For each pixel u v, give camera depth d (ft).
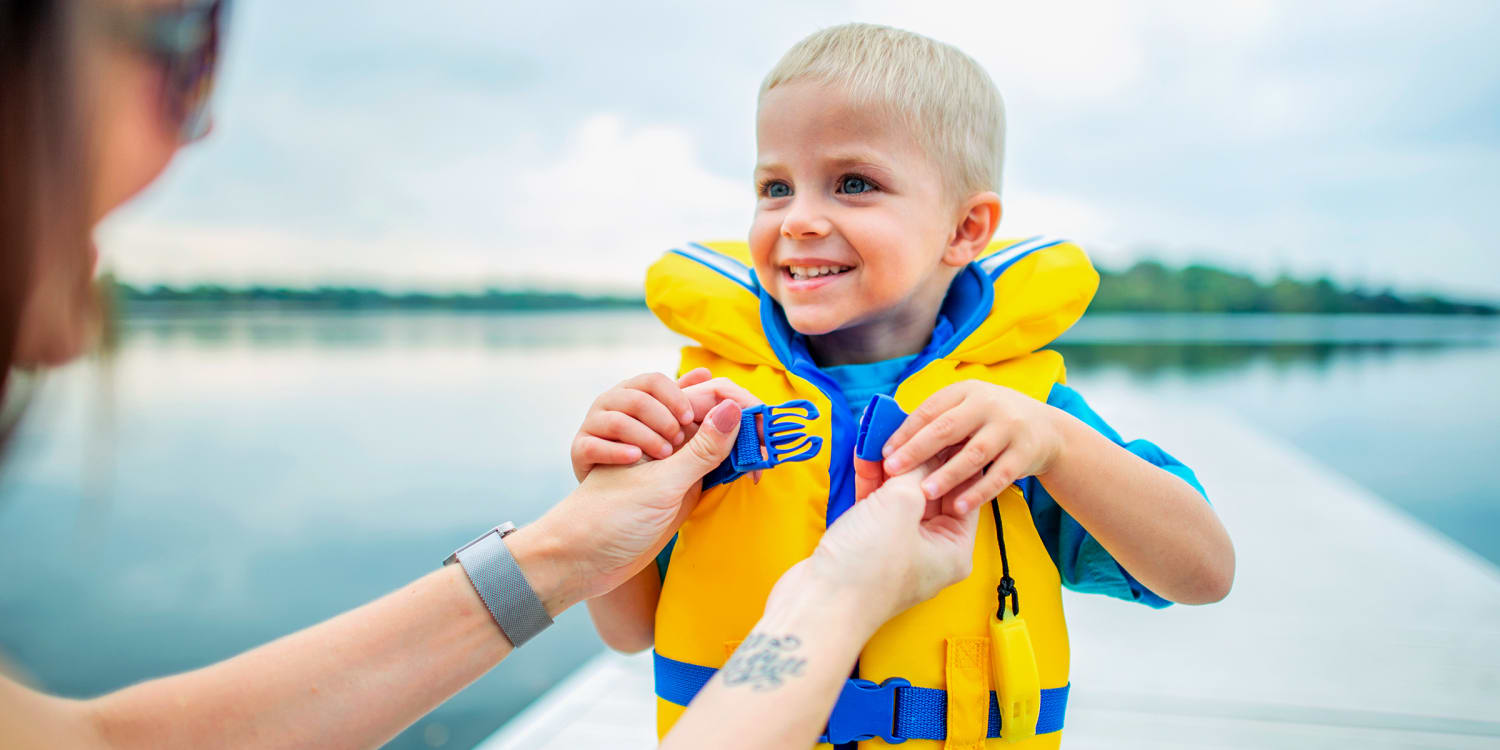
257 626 12.03
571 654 11.81
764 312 4.24
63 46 1.90
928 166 3.82
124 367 2.23
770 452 3.63
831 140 3.68
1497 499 17.28
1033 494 3.99
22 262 1.91
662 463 3.51
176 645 11.67
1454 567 9.48
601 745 6.07
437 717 10.11
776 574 3.67
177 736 2.95
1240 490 12.73
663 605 3.96
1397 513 11.64
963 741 3.53
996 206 4.12
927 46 4.04
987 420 3.23
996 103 4.28
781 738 2.63
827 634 2.82
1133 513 3.42
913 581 3.07
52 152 1.91
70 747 2.64
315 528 15.24
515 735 6.23
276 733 3.05
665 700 3.89
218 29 2.28
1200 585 3.60
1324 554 9.95
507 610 3.35
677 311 4.42
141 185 2.27
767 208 3.93
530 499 16.48
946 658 3.57
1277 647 7.39
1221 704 6.33
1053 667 3.68
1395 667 6.97
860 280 3.74
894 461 3.24
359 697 3.16
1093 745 5.79
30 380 2.11
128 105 2.13
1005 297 4.14
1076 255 4.26
